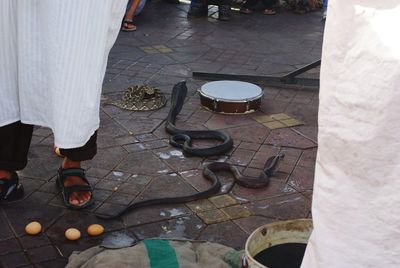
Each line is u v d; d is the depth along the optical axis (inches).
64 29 103.6
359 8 59.1
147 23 309.7
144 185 143.6
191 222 128.4
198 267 100.5
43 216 128.8
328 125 62.4
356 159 60.3
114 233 123.5
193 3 327.3
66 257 115.5
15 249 117.2
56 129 110.7
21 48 109.9
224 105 187.5
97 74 110.6
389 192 59.1
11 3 108.6
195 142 169.9
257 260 94.7
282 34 302.7
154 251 105.4
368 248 60.9
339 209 62.0
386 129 58.1
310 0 354.6
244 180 143.5
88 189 133.7
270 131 178.4
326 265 62.7
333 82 61.9
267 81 220.4
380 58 57.8
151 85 216.1
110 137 168.9
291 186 145.6
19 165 129.6
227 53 264.4
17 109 118.4
